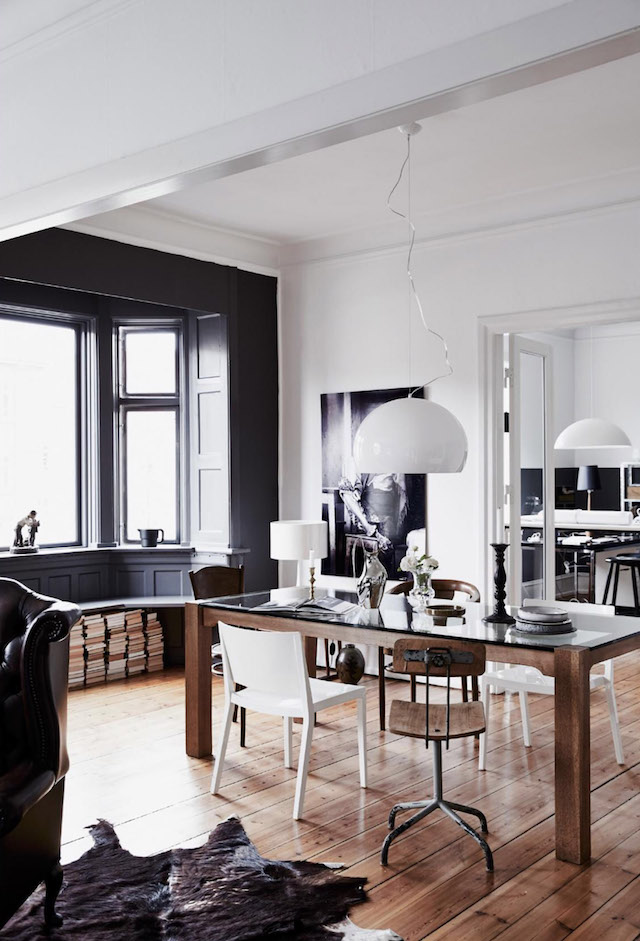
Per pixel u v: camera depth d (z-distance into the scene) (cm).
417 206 623
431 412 462
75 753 490
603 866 350
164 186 343
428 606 462
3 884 261
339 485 695
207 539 713
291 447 732
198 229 670
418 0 262
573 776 352
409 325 653
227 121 313
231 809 407
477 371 616
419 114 272
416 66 262
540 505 675
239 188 584
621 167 545
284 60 296
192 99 324
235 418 701
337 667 585
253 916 308
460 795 423
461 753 487
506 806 409
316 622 439
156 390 732
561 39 233
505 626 415
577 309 571
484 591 615
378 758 478
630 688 639
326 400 704
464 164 541
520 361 648
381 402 668
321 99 286
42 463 692
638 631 399
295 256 723
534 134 493
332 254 698
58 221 391
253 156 309
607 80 423
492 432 615
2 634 321
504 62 244
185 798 421
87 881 335
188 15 325
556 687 358
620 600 977
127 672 673
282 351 736
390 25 269
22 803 261
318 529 532
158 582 713
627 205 548
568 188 573
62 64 372
